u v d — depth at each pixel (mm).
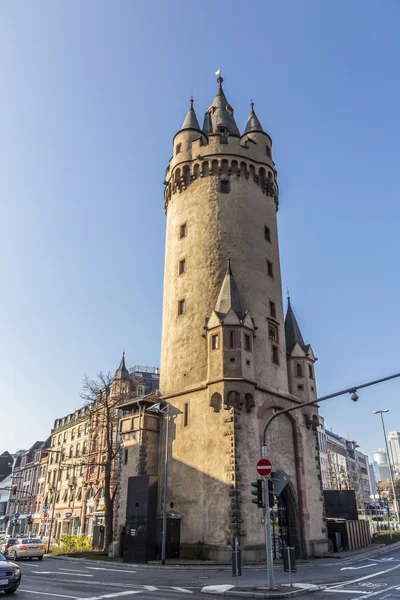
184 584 18906
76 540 45156
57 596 15188
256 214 42938
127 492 33875
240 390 32812
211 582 19547
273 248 43562
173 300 41125
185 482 33750
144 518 30422
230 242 40281
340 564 27984
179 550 31422
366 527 44250
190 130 46406
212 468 32219
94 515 63969
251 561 29109
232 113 50625
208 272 39438
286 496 35375
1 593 15633
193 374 36562
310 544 34156
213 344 34938
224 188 42938
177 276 41656
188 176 44531
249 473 31625
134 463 37000
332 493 47000
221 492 31078
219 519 30547
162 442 37344
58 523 77188
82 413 80688
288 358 41125
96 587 17734
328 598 14875
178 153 46031
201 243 40969
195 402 35344
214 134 44500
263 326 38406
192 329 38219
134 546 30250
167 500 34438
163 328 42344
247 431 32719
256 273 40125
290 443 36875
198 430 34281
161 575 22594
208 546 30203
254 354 36531
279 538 33500
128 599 14539
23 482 103750
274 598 15172
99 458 67000
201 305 38500
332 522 39562
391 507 123250
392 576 20812
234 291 36844
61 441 86562
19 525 98438
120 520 36875
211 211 41750
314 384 40938
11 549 36156
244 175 43625
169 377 38688
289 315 44062
